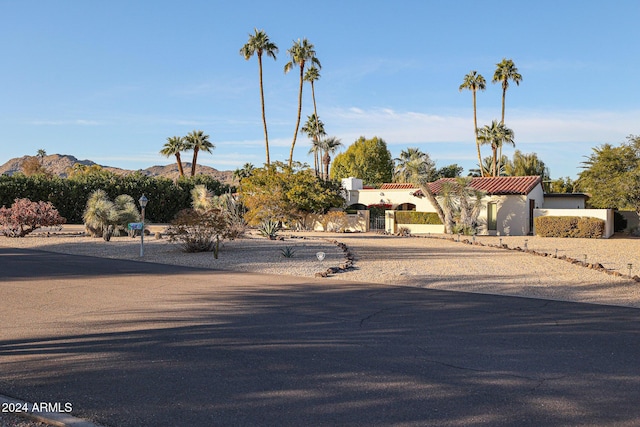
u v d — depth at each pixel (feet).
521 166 205.46
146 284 41.42
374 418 15.67
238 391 17.85
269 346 23.52
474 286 40.88
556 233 103.19
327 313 30.68
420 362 21.25
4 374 19.56
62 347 23.21
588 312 31.19
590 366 20.84
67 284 41.16
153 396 17.35
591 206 133.49
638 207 112.47
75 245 75.00
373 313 30.68
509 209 113.70
